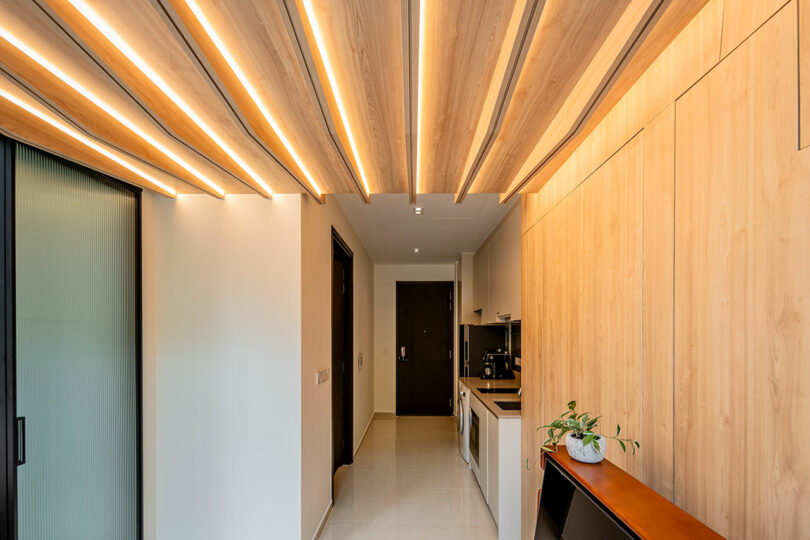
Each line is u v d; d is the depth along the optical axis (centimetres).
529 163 242
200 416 301
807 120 98
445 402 830
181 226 307
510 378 618
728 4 123
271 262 306
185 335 304
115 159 233
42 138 186
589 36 132
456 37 135
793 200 102
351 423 541
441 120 190
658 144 157
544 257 292
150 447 300
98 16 124
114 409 269
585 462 157
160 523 299
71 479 231
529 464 323
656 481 157
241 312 304
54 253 222
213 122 191
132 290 288
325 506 381
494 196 395
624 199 182
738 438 118
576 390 233
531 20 114
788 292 103
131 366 286
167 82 159
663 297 154
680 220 144
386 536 356
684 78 143
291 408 301
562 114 198
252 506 298
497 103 158
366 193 292
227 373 303
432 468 523
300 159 237
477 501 426
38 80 143
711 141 130
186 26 119
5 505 189
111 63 137
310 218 332
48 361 217
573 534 142
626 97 181
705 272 132
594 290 211
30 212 208
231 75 154
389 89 167
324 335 381
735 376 119
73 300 235
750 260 115
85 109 166
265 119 191
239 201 308
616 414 188
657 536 105
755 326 113
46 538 214
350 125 197
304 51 128
